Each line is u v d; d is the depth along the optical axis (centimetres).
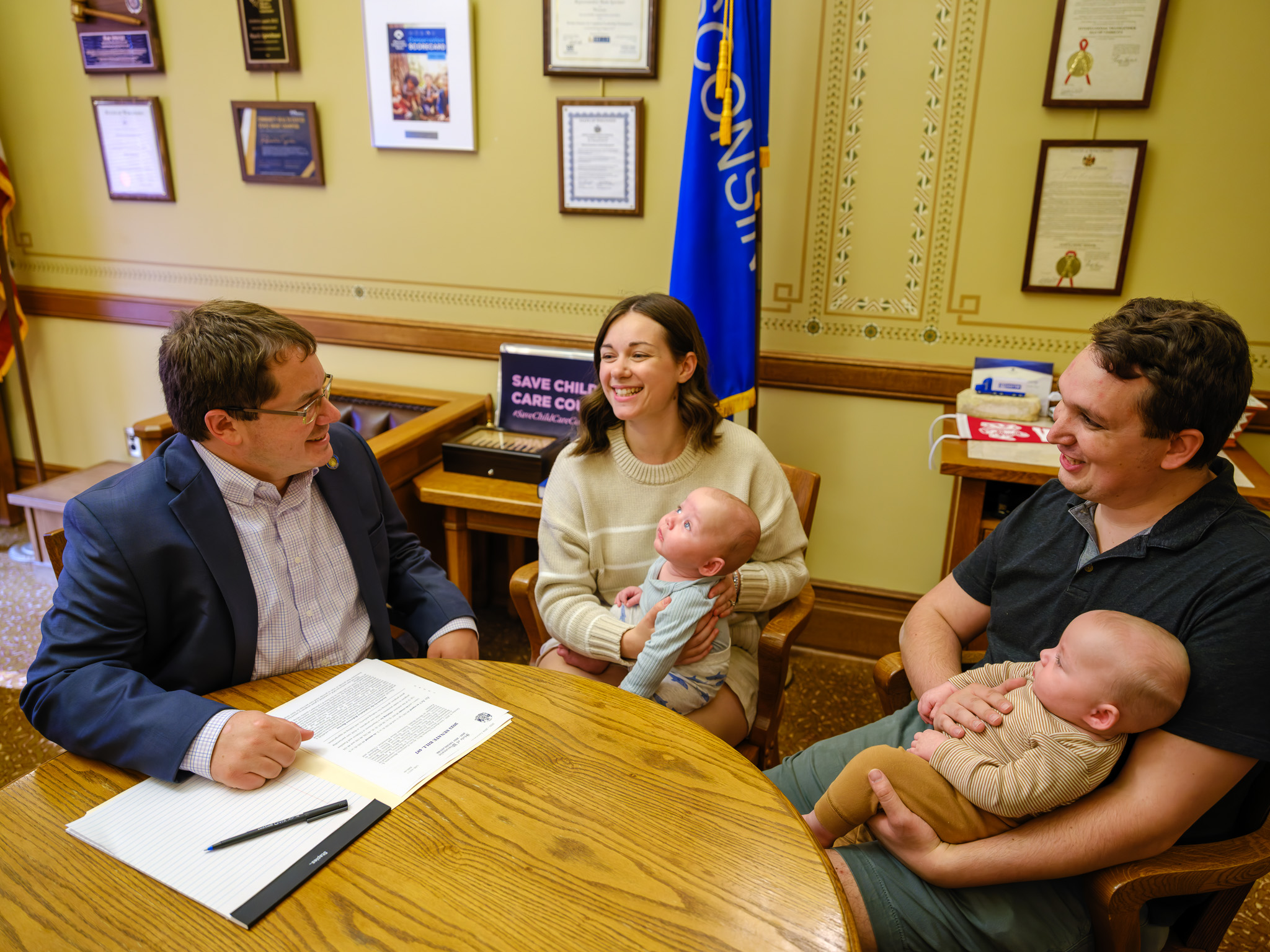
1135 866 103
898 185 244
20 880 92
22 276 344
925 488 268
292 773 109
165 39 292
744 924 88
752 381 245
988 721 116
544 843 99
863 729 148
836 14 235
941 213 244
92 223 326
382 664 137
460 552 250
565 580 170
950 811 113
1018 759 110
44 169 323
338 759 112
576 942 85
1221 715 101
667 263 271
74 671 119
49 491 303
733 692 164
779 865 96
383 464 238
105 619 122
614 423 176
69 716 113
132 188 314
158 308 328
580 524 175
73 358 349
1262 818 107
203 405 124
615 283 278
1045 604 132
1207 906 113
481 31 263
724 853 98
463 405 283
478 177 279
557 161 269
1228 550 109
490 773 111
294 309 313
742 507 148
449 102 272
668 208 265
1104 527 125
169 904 89
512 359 275
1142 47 216
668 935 86
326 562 147
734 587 154
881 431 266
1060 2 217
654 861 96
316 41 278
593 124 260
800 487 193
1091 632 106
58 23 302
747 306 239
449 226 287
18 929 86
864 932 113
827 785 140
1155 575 115
